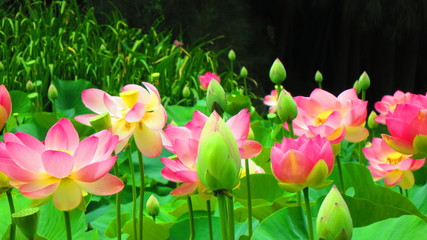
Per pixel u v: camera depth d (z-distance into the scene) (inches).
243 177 92.0
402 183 91.7
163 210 100.7
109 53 242.2
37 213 63.9
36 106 181.3
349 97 84.4
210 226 74.0
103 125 72.7
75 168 62.9
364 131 81.6
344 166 95.1
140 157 75.4
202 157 61.1
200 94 238.4
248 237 76.4
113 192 63.4
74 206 62.7
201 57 269.1
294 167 65.9
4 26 270.8
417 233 68.3
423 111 75.4
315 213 85.1
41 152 64.9
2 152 63.9
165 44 275.6
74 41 250.7
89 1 341.7
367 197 92.7
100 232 98.3
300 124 84.5
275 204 84.2
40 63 222.7
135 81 239.6
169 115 162.4
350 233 61.1
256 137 140.3
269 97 187.6
